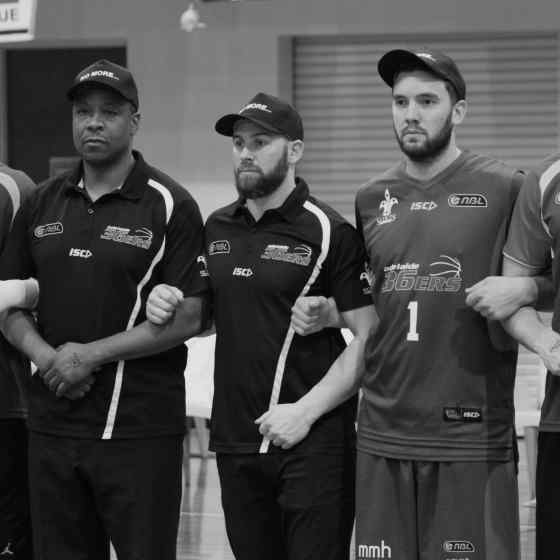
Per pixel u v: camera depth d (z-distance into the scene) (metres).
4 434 7.04
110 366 6.40
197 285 6.50
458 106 6.15
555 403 5.78
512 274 5.93
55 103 16.42
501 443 5.97
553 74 15.34
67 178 6.68
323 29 15.18
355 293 6.34
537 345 5.70
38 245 6.57
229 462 6.37
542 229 5.86
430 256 6.00
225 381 6.38
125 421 6.39
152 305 6.23
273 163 6.31
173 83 15.45
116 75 6.43
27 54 16.44
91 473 6.40
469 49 15.48
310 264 6.31
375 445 6.09
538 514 5.83
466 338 5.95
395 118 6.13
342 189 15.83
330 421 6.32
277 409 6.19
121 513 6.39
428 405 5.95
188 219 6.54
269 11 15.22
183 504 11.38
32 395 6.57
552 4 14.79
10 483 7.09
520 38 15.35
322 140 15.83
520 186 6.06
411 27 15.05
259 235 6.39
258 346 6.29
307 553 6.24
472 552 5.91
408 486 6.00
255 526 6.39
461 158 6.15
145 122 15.53
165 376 6.52
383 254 6.13
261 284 6.30
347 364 6.28
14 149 16.56
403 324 6.02
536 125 15.43
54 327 6.47
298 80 15.80
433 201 6.08
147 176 6.56
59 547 6.53
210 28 15.33
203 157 15.43
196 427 14.10
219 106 15.38
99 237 6.43
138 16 15.41
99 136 6.39
